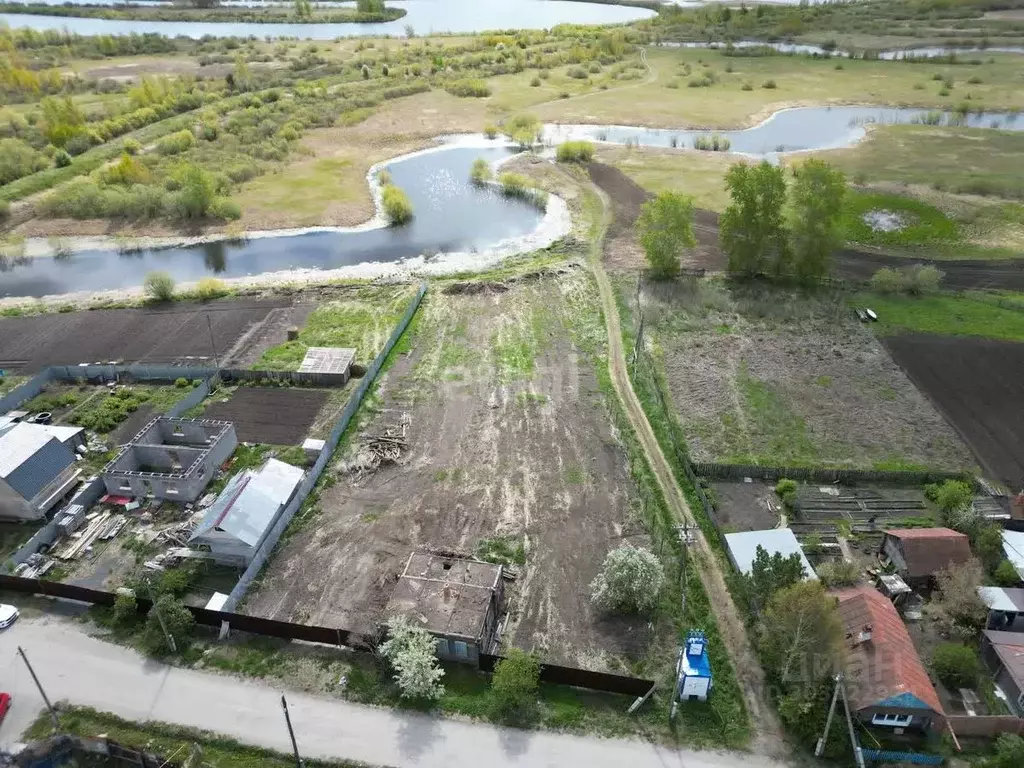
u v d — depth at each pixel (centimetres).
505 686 3578
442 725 3547
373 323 7075
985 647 3859
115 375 6262
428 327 7019
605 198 10025
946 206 9381
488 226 9406
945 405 5862
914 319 7044
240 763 3391
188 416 5756
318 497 4969
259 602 4200
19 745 3459
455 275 8088
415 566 4212
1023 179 10162
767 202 7338
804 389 6062
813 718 3438
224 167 10850
